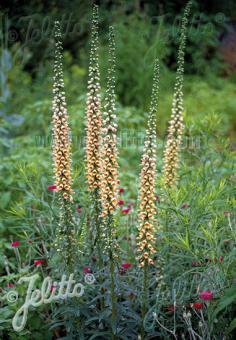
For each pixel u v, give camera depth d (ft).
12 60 29.53
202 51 35.24
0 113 25.23
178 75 14.08
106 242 12.46
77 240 13.91
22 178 17.31
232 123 31.14
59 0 29.66
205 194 14.46
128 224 16.16
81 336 13.20
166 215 14.19
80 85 29.50
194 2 33.09
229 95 34.40
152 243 12.85
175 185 14.66
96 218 13.16
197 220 13.93
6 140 23.04
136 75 31.89
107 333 13.14
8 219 17.02
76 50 33.86
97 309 13.87
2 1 28.55
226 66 37.78
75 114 22.63
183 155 17.47
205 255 13.67
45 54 30.25
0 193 19.10
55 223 15.11
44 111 25.53
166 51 31.17
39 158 20.10
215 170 17.01
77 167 15.93
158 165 18.93
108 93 11.55
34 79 32.04
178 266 14.19
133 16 34.14
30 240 15.44
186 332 14.05
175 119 14.29
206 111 29.91
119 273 13.75
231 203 14.15
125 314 13.12
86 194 15.03
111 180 11.89
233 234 13.44
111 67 11.62
